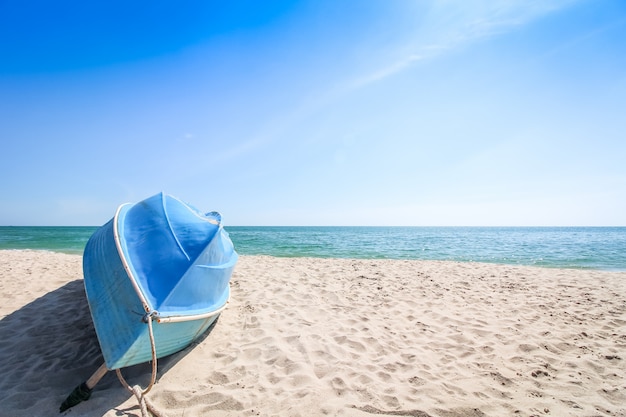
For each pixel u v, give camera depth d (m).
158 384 3.01
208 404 2.76
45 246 17.52
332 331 4.43
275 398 2.86
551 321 5.01
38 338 3.89
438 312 5.38
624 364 3.63
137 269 3.09
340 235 44.12
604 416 2.69
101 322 2.90
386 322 4.87
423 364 3.60
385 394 2.97
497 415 2.70
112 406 2.66
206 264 3.51
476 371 3.46
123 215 4.00
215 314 3.63
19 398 2.70
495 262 13.06
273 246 21.03
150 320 2.67
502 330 4.62
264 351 3.76
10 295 5.59
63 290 5.93
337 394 2.96
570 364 3.63
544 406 2.83
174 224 3.68
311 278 7.78
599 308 5.68
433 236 41.75
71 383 2.99
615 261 13.30
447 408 2.76
